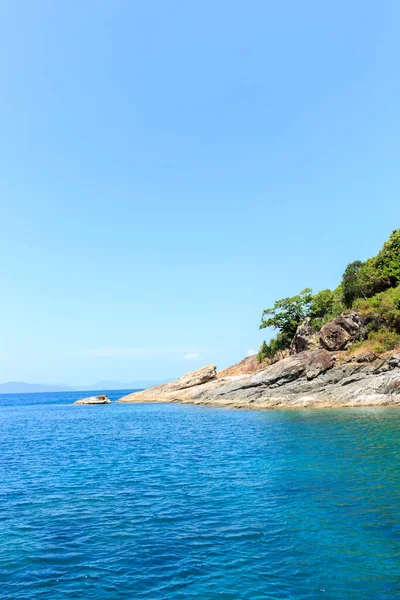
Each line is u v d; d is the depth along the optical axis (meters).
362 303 57.44
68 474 21.30
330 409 46.59
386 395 45.91
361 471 18.17
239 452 25.56
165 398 88.62
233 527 12.48
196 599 8.62
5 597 8.91
